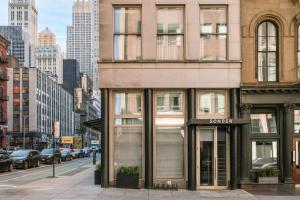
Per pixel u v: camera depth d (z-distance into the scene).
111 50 23.91
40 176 34.00
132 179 23.38
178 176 23.95
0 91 91.44
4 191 22.42
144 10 24.03
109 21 24.05
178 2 24.08
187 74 23.84
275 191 22.66
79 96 133.38
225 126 23.92
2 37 91.31
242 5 24.17
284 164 23.95
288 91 23.88
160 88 23.92
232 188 23.52
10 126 127.94
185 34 24.02
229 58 23.95
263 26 24.52
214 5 24.23
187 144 23.89
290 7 24.30
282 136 24.06
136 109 24.20
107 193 21.42
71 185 25.20
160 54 24.16
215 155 23.73
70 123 185.00
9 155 42.53
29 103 128.75
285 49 24.17
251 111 24.27
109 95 24.08
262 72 24.39
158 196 20.64
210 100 24.20
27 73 129.12
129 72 23.84
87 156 92.81
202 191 22.75
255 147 24.14
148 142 23.66
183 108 24.17
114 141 24.14
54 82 155.00
